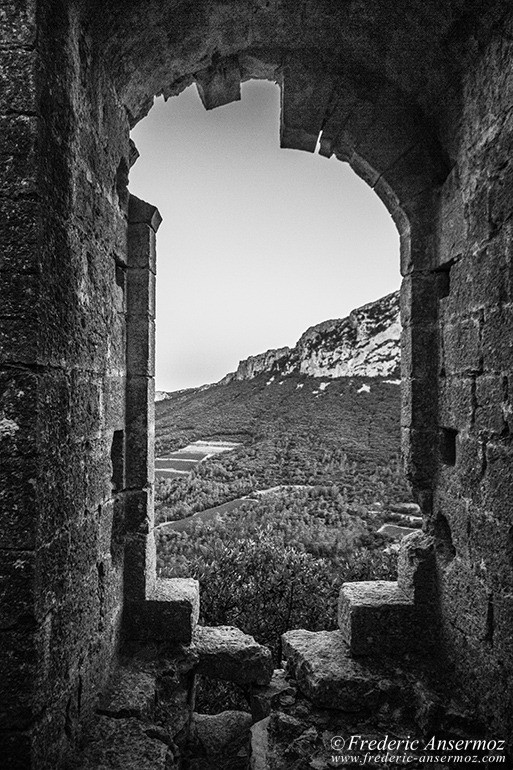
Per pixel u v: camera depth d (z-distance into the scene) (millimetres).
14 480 2059
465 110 3334
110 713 2867
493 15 2816
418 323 3873
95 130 2912
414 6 3131
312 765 2887
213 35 3537
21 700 2035
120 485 3535
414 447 3854
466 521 3227
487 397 2969
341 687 3332
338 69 3934
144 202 3803
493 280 2914
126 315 3740
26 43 2105
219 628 4012
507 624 2719
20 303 2078
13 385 2070
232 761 3418
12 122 2094
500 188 2854
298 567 7336
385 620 3660
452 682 3332
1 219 2088
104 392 3092
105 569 3100
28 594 2049
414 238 3902
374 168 3975
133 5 2920
